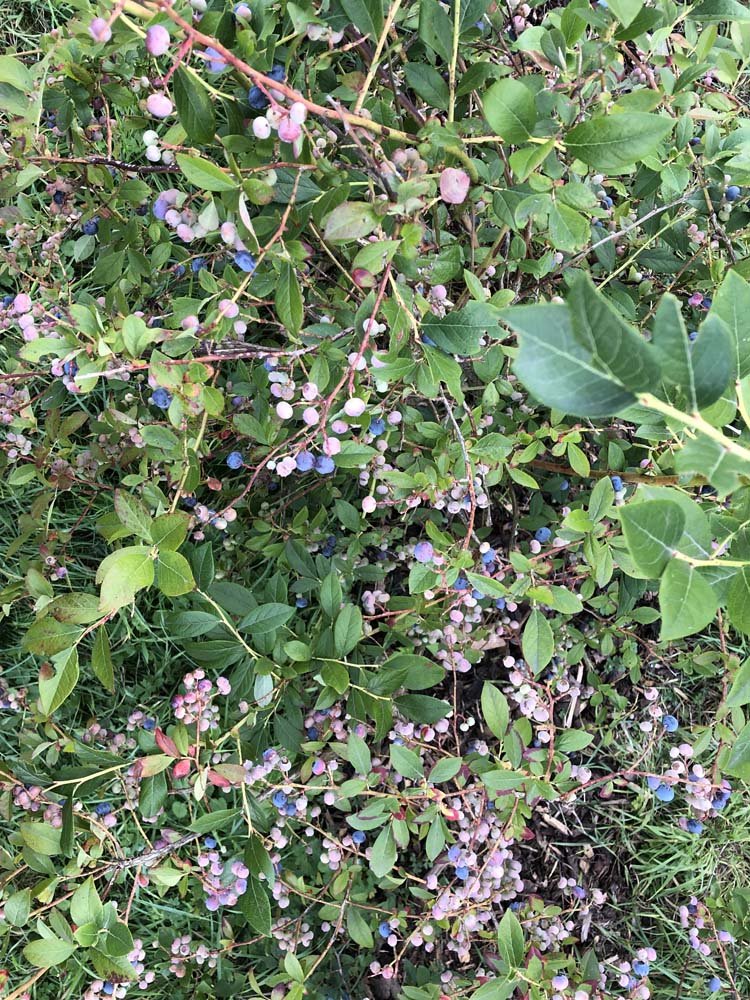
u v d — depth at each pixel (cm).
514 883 80
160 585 47
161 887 80
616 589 80
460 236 77
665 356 27
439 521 81
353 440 66
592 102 51
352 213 45
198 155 53
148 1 36
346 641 61
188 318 50
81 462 79
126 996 90
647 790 95
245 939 94
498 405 80
